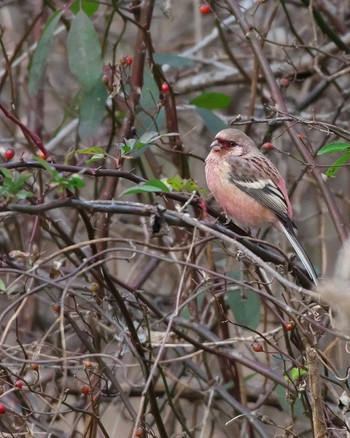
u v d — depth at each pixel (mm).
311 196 15484
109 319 9117
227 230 9047
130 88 11680
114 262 13719
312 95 14109
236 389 11617
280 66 14062
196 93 16344
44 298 14391
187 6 16781
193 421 12398
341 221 10188
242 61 16078
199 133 15680
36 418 10945
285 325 9055
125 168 14469
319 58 13531
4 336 8195
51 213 12570
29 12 15078
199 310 12047
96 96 11422
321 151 9273
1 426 10281
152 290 14375
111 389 10586
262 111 15039
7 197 8109
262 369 10234
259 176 11625
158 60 12180
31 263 9008
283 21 15320
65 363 7922
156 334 10859
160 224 8438
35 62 11477
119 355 10008
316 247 15094
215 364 13195
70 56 11375
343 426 9438
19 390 9180
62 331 7949
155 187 8531
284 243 13547
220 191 11750
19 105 14953
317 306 8375
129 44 16188
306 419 12250
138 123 11023
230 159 11750
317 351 8422
